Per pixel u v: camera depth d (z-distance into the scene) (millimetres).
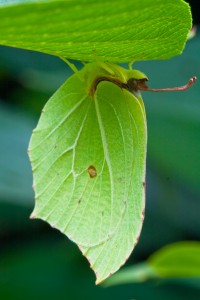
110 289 232
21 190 212
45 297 226
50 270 232
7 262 233
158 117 230
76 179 142
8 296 224
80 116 140
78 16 103
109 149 143
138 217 145
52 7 95
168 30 116
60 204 142
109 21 108
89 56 121
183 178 227
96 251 145
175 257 168
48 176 139
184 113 230
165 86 234
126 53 121
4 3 110
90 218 144
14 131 225
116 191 145
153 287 232
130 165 144
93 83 138
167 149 228
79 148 141
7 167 214
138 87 139
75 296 229
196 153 228
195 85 237
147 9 108
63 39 110
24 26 101
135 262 236
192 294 232
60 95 137
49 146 138
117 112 141
